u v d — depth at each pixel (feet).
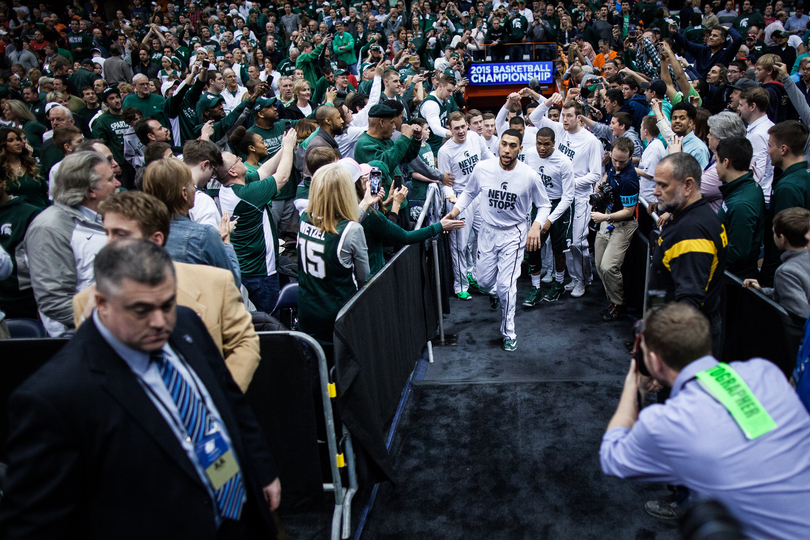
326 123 16.05
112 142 23.40
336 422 9.69
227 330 7.04
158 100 25.05
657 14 39.63
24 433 4.62
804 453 5.09
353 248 10.09
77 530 4.94
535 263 19.17
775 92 22.06
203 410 5.52
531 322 18.25
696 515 3.32
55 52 43.16
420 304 14.87
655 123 18.03
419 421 12.84
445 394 13.96
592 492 10.19
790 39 39.22
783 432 5.09
